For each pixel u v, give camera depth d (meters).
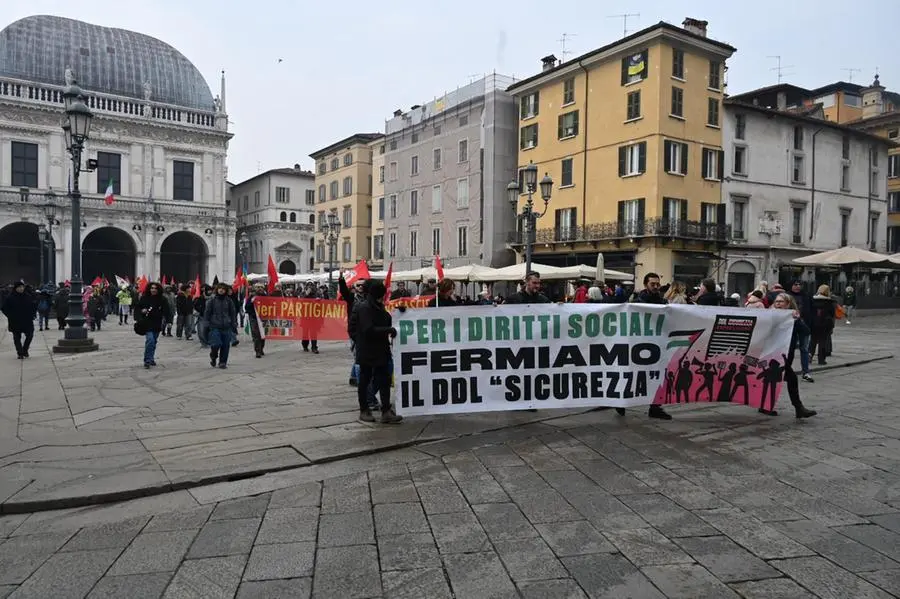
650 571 3.88
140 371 12.28
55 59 50.53
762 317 8.07
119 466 6.04
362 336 7.67
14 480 5.65
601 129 34.59
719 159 34.12
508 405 7.76
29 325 14.47
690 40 32.06
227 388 10.30
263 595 3.65
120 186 51.12
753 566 3.93
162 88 55.06
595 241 34.16
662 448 6.65
